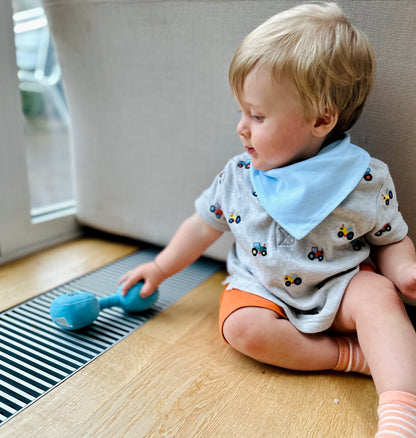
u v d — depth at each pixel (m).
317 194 0.68
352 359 0.70
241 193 0.78
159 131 1.00
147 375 0.69
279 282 0.72
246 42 0.66
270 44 0.63
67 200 1.41
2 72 0.95
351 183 0.68
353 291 0.69
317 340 0.71
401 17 0.70
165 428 0.58
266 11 0.79
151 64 0.95
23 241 1.08
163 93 0.96
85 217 1.19
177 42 0.90
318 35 0.63
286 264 0.71
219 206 0.81
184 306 0.90
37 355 0.72
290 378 0.70
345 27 0.66
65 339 0.77
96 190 1.14
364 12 0.73
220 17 0.84
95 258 1.10
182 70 0.92
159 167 1.03
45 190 1.53
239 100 0.68
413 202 0.79
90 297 0.79
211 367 0.71
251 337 0.69
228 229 0.85
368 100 0.77
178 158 1.00
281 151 0.69
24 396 0.63
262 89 0.64
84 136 1.11
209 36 0.86
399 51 0.72
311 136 0.69
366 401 0.65
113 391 0.65
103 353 0.74
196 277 1.03
